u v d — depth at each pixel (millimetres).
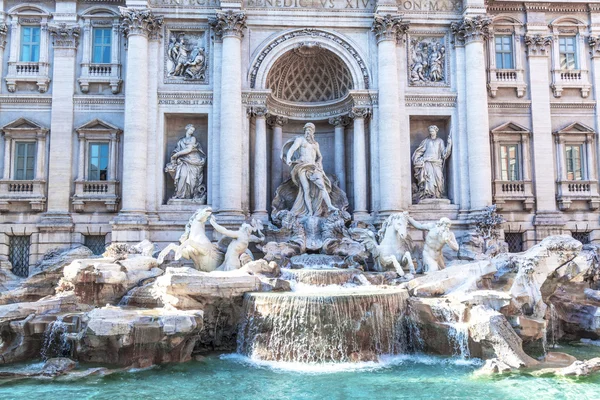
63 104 29547
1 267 28047
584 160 32000
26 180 28844
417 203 30062
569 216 31547
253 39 29844
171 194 29531
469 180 29562
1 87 29734
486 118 29688
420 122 31328
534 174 31219
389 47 29469
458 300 18812
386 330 18719
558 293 23438
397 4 30328
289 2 30094
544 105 31656
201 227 24516
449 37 30922
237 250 24141
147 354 17281
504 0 31766
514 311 18953
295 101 32406
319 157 29281
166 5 29500
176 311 18109
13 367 17141
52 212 28750
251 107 29234
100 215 29156
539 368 16828
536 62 32000
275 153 31312
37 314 18734
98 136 29500
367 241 25531
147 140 28625
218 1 29672
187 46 29875
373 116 29672
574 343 21297
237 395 14508
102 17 30219
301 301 18078
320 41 30000
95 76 29828
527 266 20000
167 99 29141
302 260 24984
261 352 18391
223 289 19375
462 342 18094
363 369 17172
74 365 17016
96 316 17297
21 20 30172
